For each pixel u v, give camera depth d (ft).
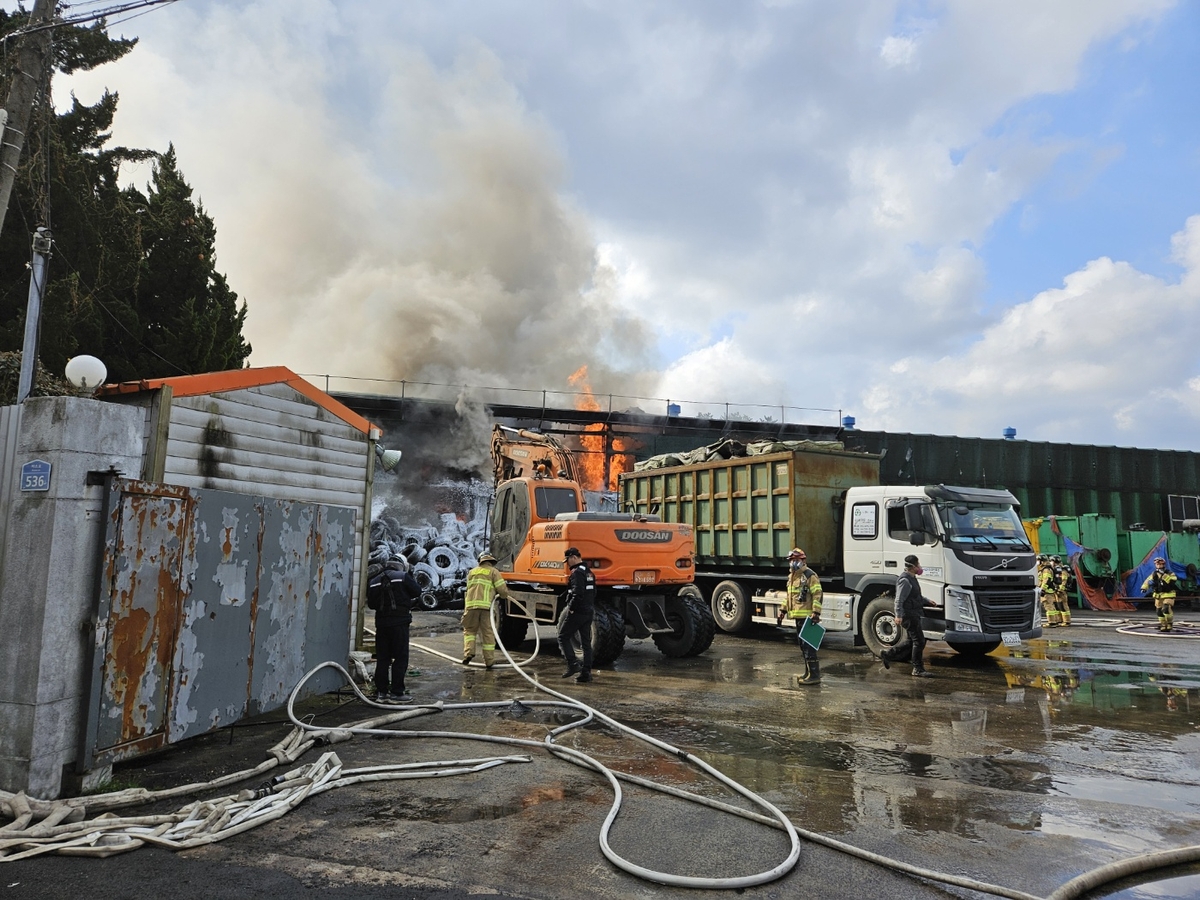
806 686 31.12
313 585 25.57
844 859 13.47
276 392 30.50
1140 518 109.70
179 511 18.70
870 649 40.27
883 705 27.40
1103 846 14.29
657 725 23.89
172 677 18.37
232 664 20.81
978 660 39.83
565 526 35.96
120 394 25.53
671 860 13.25
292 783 16.66
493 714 24.91
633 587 37.81
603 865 12.96
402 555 69.82
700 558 52.54
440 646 42.52
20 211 54.49
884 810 16.15
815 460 45.68
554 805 16.01
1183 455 112.88
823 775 18.67
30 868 12.50
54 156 57.57
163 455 25.21
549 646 43.62
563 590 36.47
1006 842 14.43
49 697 15.23
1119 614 75.41
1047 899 11.83
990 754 20.83
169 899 11.44
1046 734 23.25
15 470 16.11
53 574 15.40
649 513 57.21
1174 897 12.34
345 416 34.30
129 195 71.36
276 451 30.42
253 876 12.30
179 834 13.80
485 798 16.38
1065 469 108.06
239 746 20.08
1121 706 27.66
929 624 36.52
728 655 40.75
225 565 20.56
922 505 37.91
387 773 17.80
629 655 40.83
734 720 24.71
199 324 65.46
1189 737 23.03
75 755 15.76
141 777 17.34
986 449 105.50
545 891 11.92
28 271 56.44
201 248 70.95
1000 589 36.83
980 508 38.14
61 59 62.64
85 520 16.14
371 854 13.26
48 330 53.16
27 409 16.16
